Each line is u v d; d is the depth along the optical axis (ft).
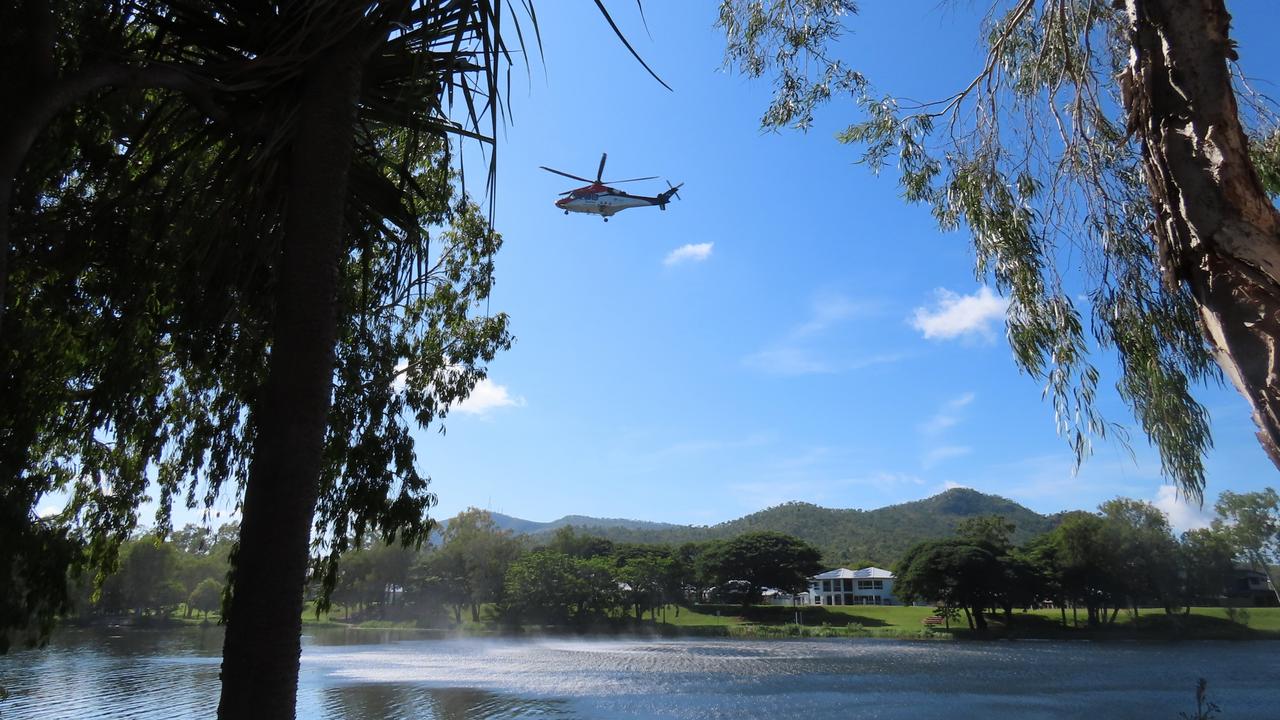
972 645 244.42
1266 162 22.52
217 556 288.51
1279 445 10.77
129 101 23.59
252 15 19.69
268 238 22.22
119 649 178.91
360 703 104.63
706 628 315.58
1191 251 12.30
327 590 32.68
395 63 21.08
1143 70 13.23
